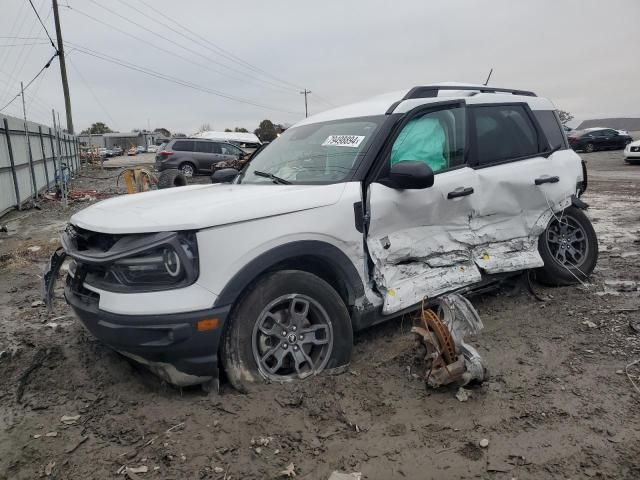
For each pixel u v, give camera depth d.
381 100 4.36
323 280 3.40
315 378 3.32
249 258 3.06
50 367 3.71
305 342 3.34
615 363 3.58
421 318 3.49
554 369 3.55
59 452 2.75
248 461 2.66
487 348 3.92
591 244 5.29
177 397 3.23
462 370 3.18
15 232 10.48
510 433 2.85
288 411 3.04
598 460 2.60
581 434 2.81
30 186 16.28
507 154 4.68
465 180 4.19
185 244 2.94
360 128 4.04
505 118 4.78
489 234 4.43
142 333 2.87
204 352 2.99
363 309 3.63
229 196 3.37
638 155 22.20
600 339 3.97
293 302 3.26
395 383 3.41
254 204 3.16
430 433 2.88
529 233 4.77
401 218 3.79
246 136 42.56
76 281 3.29
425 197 3.88
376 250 3.65
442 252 4.06
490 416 3.02
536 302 4.83
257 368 3.18
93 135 89.62
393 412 3.09
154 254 2.92
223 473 2.57
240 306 3.11
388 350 3.90
